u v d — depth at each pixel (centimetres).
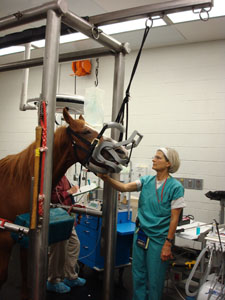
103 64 462
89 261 323
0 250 157
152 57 420
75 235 292
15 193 159
